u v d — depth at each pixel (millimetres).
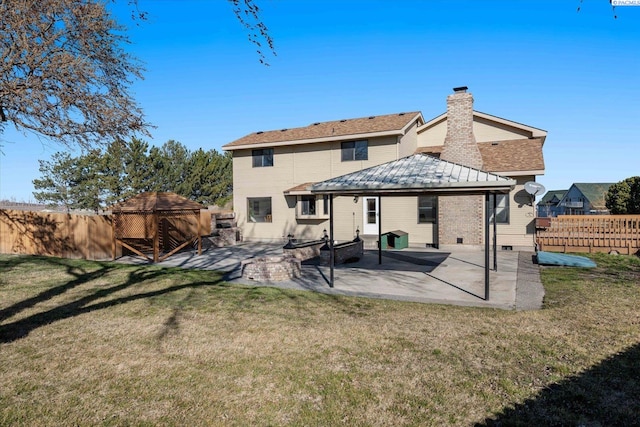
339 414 3838
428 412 3836
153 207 15039
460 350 5383
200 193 39844
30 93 9828
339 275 11383
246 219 22641
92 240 15617
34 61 9812
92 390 4422
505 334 5984
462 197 16578
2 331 6488
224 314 7363
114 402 4156
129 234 15344
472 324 6551
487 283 8211
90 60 11047
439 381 4480
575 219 16500
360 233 19516
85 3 10219
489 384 4375
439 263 13375
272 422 3729
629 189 27344
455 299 8320
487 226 8250
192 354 5418
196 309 7742
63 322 6965
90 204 35062
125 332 6379
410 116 20719
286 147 21438
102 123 11211
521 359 5027
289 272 10844
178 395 4281
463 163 16250
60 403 4141
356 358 5176
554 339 5707
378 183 9008
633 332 5914
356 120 22234
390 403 4020
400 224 18578
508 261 13562
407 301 8320
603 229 15406
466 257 14672
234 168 22922
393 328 6410
